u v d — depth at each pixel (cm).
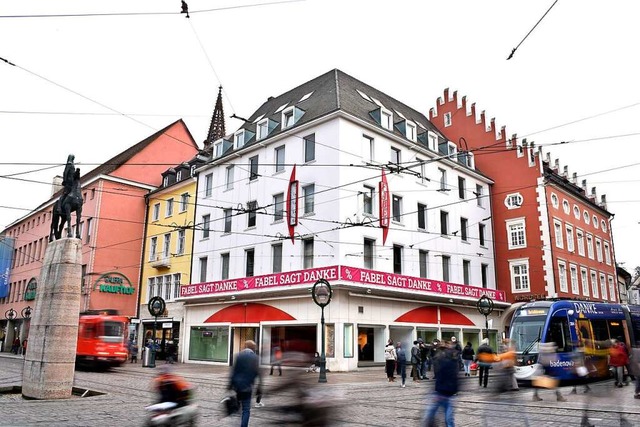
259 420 1075
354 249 2759
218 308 3297
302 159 3003
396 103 4078
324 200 2811
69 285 1477
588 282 4184
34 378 1432
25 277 5569
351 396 1550
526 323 1956
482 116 4153
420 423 1059
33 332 1490
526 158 3875
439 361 866
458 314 3347
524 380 1841
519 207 3862
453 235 3516
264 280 2908
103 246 4097
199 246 3653
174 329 3703
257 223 3203
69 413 1145
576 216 4238
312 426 764
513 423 1078
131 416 1109
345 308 2617
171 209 4109
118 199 4253
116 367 2878
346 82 3462
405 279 2886
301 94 3644
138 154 4512
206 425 1035
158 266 3959
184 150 4847
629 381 2042
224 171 3575
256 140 3375
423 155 3400
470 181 3822
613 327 2191
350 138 2886
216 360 3238
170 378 872
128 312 4119
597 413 1213
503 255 3884
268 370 1209
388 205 2998
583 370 1611
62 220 1568
